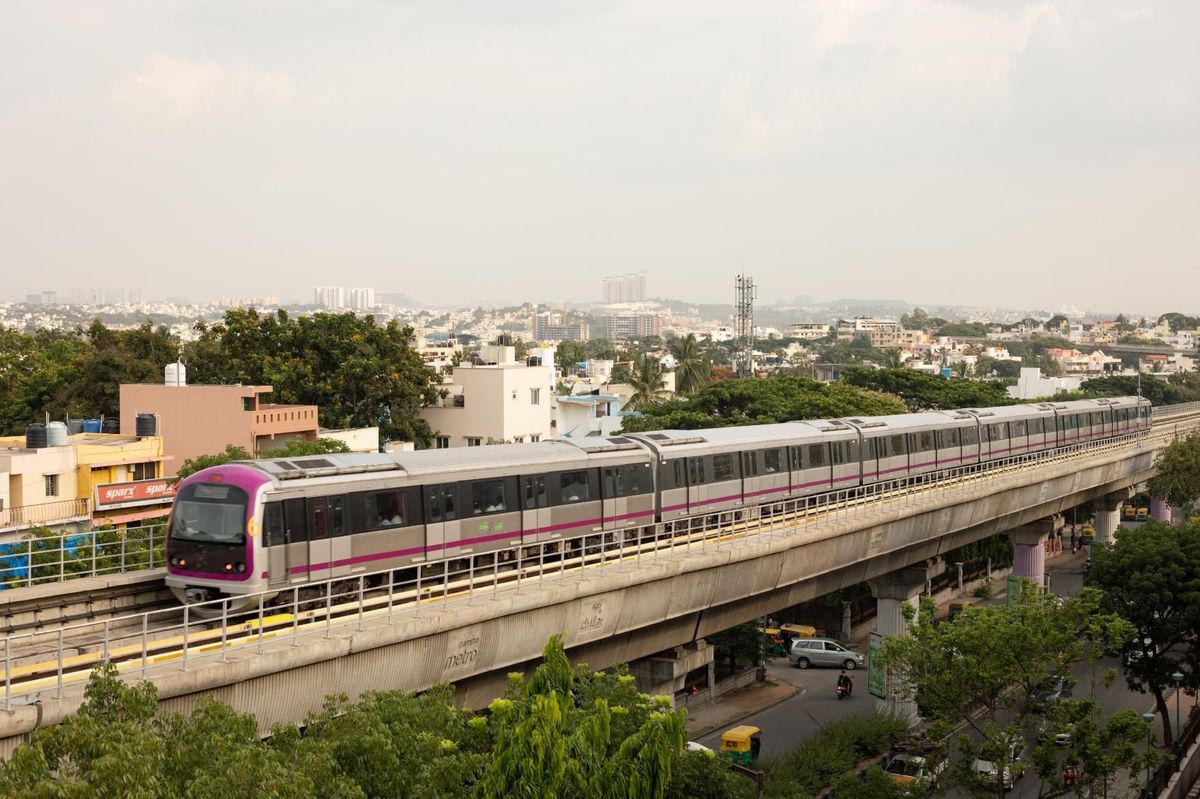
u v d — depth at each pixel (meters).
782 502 42.88
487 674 29.70
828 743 44.31
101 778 13.74
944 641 33.34
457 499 32.44
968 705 38.44
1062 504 72.19
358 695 25.17
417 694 27.02
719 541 38.19
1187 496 81.19
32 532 39.44
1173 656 53.56
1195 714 50.78
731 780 27.84
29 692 20.11
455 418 81.44
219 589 27.39
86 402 71.94
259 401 68.12
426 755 18.84
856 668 63.34
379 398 72.88
